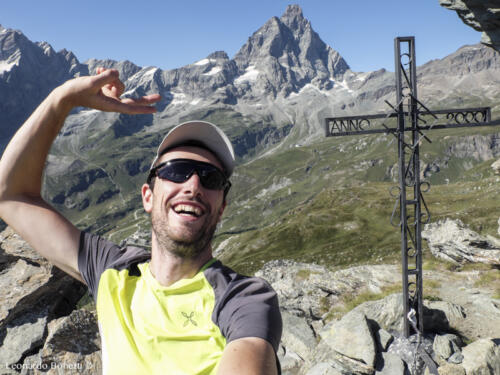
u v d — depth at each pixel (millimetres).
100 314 700
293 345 5141
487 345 4227
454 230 9453
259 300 640
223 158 752
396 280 7531
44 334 2799
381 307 4703
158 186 718
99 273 771
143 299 699
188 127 718
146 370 618
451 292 7086
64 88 736
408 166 3912
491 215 36438
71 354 2645
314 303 6828
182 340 627
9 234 3166
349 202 60812
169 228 694
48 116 755
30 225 803
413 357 3910
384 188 65562
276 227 61312
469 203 44500
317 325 5945
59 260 799
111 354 650
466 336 4922
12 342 2766
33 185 833
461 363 4016
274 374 544
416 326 4066
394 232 47375
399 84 3742
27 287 2928
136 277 753
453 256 9016
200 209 699
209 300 666
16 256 3061
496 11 3838
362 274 7652
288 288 7465
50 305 3037
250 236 62500
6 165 785
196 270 708
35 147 779
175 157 720
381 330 4273
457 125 3711
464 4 4059
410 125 3807
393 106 3750
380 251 36906
